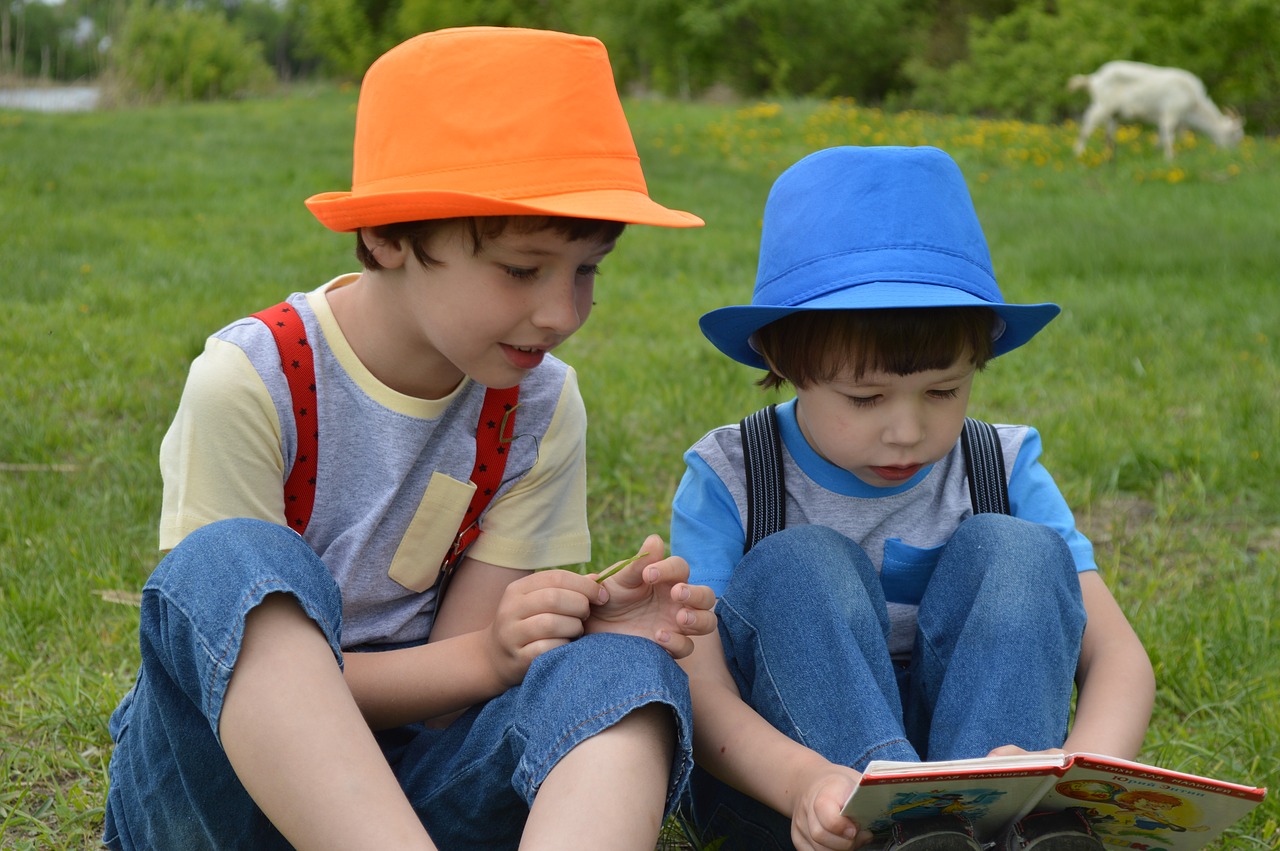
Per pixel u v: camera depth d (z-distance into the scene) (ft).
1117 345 17.61
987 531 5.43
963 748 4.85
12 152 37.19
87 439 12.57
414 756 5.33
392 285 5.17
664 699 4.29
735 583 5.47
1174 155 44.34
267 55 120.57
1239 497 11.78
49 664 7.78
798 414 5.99
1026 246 26.35
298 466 5.38
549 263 4.87
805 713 4.95
